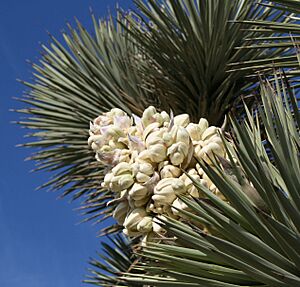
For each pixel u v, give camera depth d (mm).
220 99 2566
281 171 1193
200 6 2609
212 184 1340
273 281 1165
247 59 2684
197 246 1220
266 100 1383
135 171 1381
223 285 1219
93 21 3369
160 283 1269
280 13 2701
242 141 1237
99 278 3105
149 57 2818
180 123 1449
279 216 1209
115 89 3037
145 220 1368
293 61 1909
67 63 3334
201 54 2639
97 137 1452
